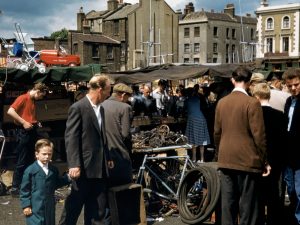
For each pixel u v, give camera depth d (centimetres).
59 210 723
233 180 519
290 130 572
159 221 669
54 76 994
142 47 5566
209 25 6938
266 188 585
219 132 536
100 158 539
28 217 537
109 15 5741
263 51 6341
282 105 655
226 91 1214
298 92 564
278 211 602
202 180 668
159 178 712
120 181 621
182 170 719
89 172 532
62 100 1027
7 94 990
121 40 5519
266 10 6294
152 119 1204
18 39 1423
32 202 537
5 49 1472
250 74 527
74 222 552
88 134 534
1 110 966
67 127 529
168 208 706
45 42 5359
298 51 6041
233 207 521
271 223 602
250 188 511
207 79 2070
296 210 577
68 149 524
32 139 823
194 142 1097
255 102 504
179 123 1240
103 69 1168
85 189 540
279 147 575
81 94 1051
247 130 508
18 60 1207
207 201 615
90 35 5422
